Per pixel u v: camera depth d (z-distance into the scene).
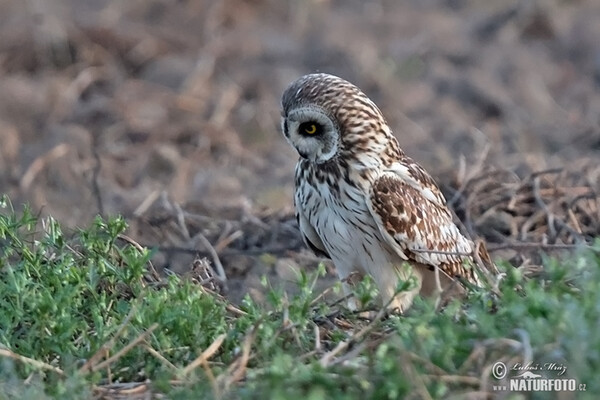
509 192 13.91
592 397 7.50
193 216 14.40
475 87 21.44
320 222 10.80
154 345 8.91
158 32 23.34
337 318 9.62
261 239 13.91
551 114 20.86
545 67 22.53
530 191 13.96
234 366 8.52
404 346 8.02
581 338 7.69
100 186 16.77
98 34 22.72
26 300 9.17
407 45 23.16
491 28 24.11
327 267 13.00
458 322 8.72
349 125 10.44
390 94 21.31
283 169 18.23
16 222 10.19
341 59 22.39
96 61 22.33
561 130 19.88
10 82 21.39
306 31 24.06
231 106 20.48
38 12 23.34
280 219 14.30
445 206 11.12
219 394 8.05
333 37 23.48
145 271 10.04
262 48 22.86
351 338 8.68
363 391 7.92
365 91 21.61
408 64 22.20
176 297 9.31
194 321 8.98
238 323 9.07
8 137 19.12
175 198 16.20
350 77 21.95
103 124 20.12
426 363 7.95
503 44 23.52
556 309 8.03
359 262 10.77
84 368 8.60
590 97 21.55
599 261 8.66
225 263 13.22
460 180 14.39
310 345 8.99
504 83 21.97
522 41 23.80
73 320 9.14
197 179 17.73
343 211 10.59
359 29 24.23
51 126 19.92
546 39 23.78
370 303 9.80
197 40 23.36
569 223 13.45
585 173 14.64
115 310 9.58
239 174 17.97
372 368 8.09
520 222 13.60
